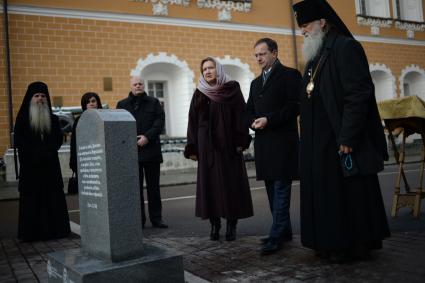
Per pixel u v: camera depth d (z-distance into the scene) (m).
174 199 9.09
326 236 3.58
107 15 14.39
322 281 3.23
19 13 13.20
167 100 16.25
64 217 5.73
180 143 14.97
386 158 3.72
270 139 4.29
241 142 4.88
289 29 18.22
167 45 15.46
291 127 4.34
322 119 3.72
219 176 4.80
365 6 21.38
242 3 17.09
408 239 4.35
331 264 3.64
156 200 6.00
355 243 3.56
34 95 5.75
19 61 13.14
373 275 3.28
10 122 12.87
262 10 17.62
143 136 5.80
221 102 4.90
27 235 5.48
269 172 4.24
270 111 4.38
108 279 2.89
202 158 4.89
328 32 3.83
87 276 2.83
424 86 22.34
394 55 21.48
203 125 4.94
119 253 3.06
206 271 3.71
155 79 15.93
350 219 3.59
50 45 13.54
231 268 3.75
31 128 5.66
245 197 4.89
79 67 13.89
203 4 16.22
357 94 3.50
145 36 15.05
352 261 3.68
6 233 6.23
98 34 14.25
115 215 3.07
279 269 3.61
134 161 3.17
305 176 3.76
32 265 4.29
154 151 5.89
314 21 3.82
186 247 4.66
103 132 3.10
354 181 3.60
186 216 6.88
